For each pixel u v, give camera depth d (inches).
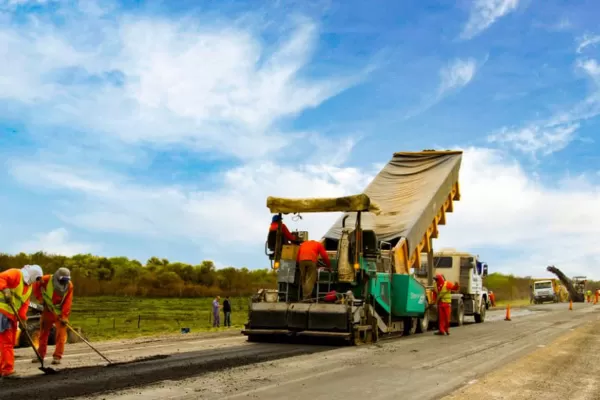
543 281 2428.6
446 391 313.0
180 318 1182.3
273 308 538.6
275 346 517.3
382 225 698.8
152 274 2001.7
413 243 690.8
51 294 374.9
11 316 331.9
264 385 312.2
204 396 277.9
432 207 741.3
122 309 1390.3
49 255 1796.3
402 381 339.6
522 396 309.0
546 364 442.6
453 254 981.2
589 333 751.7
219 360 407.8
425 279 818.8
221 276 2145.7
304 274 557.9
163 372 346.6
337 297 547.8
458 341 609.6
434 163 800.3
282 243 586.2
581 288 2743.6
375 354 467.8
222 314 1352.1
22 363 381.7
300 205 567.2
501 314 1347.2
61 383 304.7
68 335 547.8
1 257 1590.8
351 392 299.9
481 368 406.9
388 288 626.2
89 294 1775.3
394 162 830.5
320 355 451.8
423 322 732.0
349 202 552.7
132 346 511.2
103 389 289.3
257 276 2226.9
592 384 360.2
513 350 533.0
